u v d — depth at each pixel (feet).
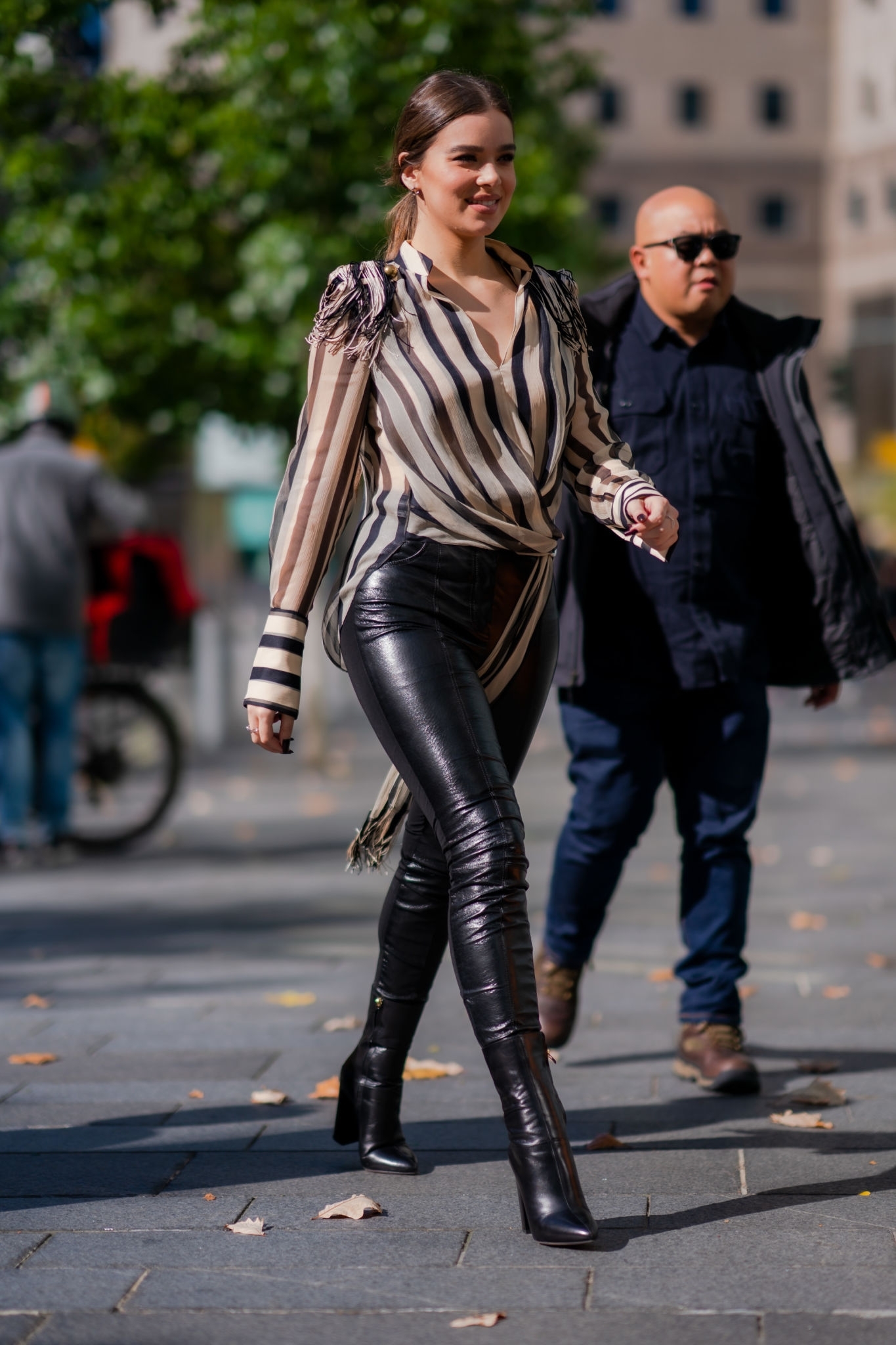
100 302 108.99
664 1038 47.85
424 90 32.32
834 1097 40.60
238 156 103.04
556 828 94.73
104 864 85.66
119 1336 26.91
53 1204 33.55
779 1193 33.71
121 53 101.24
